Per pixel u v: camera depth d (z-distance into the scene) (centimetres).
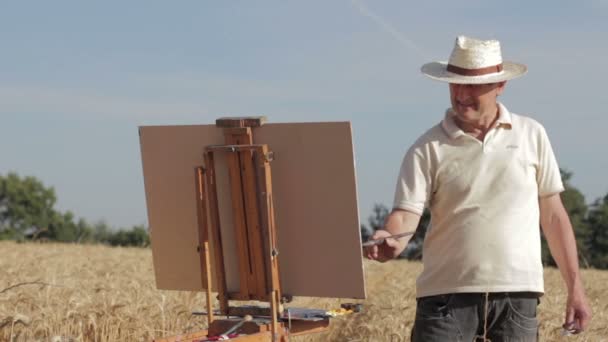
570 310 502
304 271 495
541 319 877
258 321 508
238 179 500
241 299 512
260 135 495
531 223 493
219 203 512
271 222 492
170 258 540
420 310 506
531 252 491
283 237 498
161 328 848
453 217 493
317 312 524
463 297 492
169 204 532
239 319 518
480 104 486
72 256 2328
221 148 500
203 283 516
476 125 495
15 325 777
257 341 491
